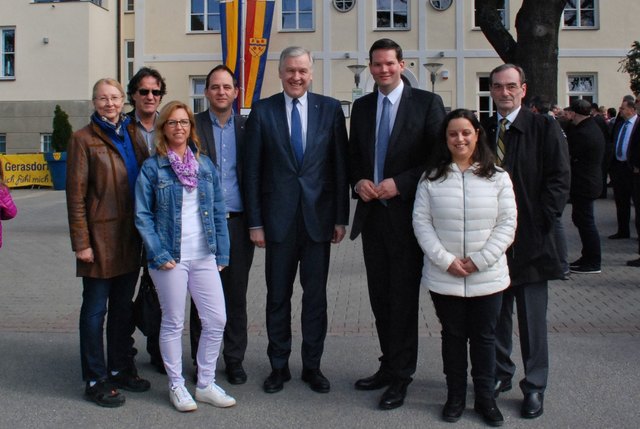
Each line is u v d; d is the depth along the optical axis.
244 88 20.22
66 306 7.34
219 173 5.06
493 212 4.23
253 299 7.60
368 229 4.80
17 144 26.47
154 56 25.44
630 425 4.20
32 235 12.31
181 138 4.55
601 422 4.25
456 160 4.34
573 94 24.38
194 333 5.35
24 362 5.54
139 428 4.27
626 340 5.84
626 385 4.83
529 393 4.39
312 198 4.86
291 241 4.89
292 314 6.94
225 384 5.04
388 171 4.68
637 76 14.42
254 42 20.41
